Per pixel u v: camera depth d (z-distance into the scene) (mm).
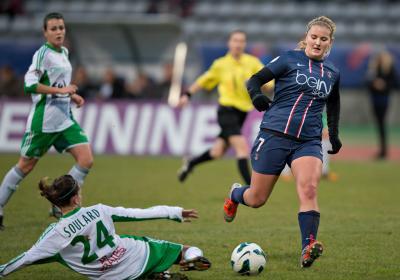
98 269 16297
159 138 48781
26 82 23828
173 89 55688
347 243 22438
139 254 16578
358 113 70250
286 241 22719
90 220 16250
